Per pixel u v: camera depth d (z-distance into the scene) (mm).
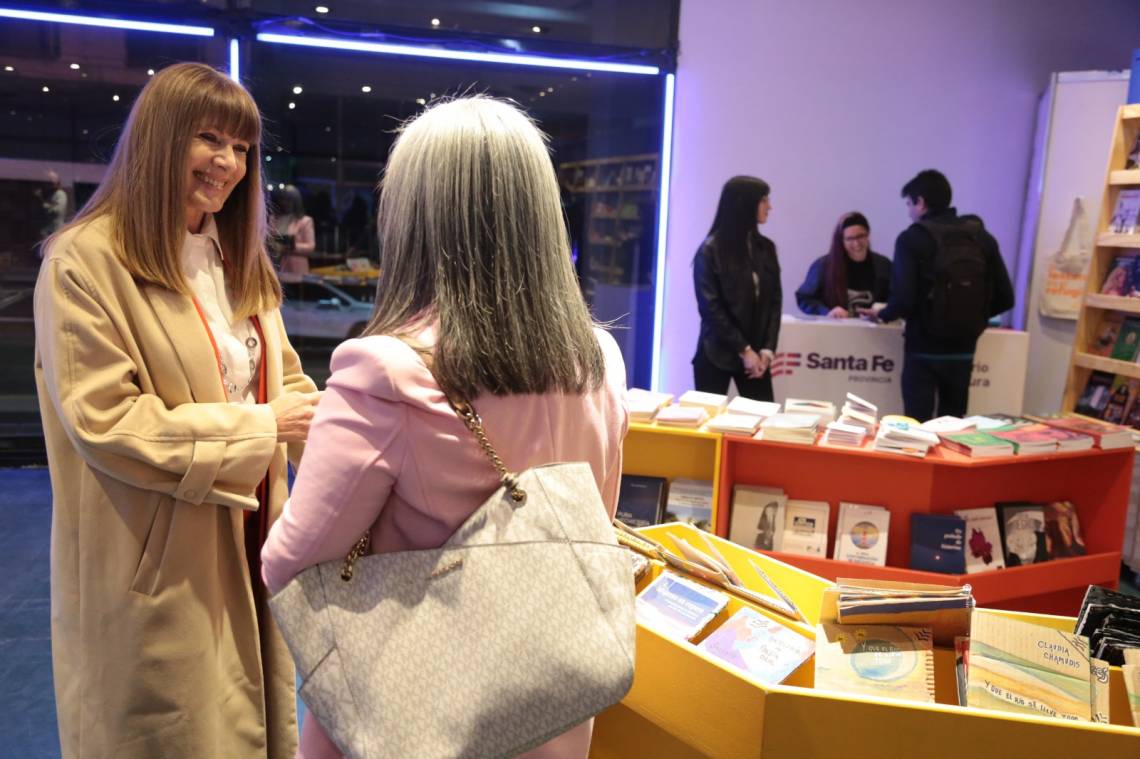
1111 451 2992
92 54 4875
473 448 1014
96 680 1664
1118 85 5117
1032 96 5680
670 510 3006
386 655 998
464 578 1011
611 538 1069
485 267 1028
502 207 1029
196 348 1700
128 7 4738
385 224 1094
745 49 5461
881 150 5648
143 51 4922
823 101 5562
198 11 4816
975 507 3062
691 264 5680
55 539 1707
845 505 2988
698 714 1604
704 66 5461
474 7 5172
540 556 1021
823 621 1727
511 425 1040
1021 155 5742
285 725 1949
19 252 5117
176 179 1637
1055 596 3324
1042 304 5449
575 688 997
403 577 1017
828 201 5676
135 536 1635
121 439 1551
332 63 5215
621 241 5691
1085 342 4398
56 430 1679
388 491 1019
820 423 3055
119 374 1582
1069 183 5336
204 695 1704
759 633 1725
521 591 1013
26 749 2408
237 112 1706
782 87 5523
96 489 1629
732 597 1860
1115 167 4203
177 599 1660
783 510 2979
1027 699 1520
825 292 5414
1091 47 5672
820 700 1467
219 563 1751
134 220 1631
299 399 1775
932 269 4621
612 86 5500
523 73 5422
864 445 2863
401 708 985
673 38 5387
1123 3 5656
